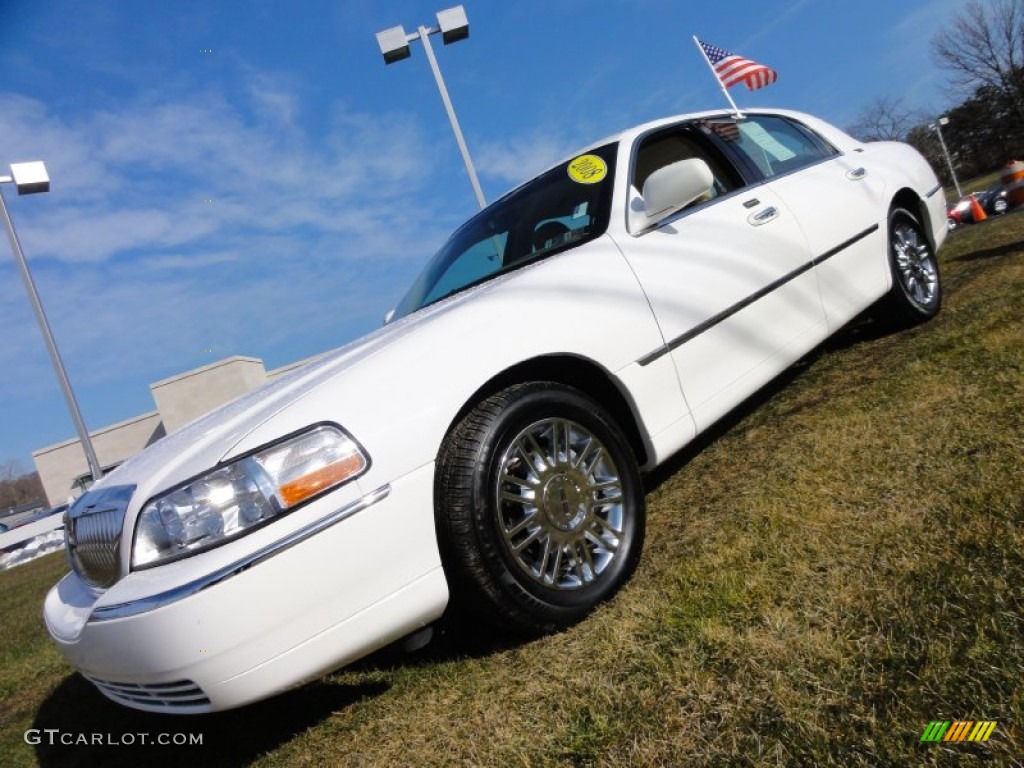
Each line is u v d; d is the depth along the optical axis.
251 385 28.48
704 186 2.57
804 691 1.43
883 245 3.84
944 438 2.37
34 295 11.12
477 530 1.93
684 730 1.45
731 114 3.65
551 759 1.51
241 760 2.09
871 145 4.41
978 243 6.79
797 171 3.64
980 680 1.29
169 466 1.93
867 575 1.75
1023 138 43.69
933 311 4.05
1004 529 1.73
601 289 2.48
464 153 9.57
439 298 3.24
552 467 2.15
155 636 1.68
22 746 2.72
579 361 2.36
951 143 50.56
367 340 2.76
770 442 2.99
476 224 3.61
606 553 2.22
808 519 2.15
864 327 4.23
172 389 26.80
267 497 1.75
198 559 1.71
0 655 4.46
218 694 1.70
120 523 1.89
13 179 10.92
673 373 2.58
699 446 3.36
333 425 1.86
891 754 1.20
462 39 9.62
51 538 20.06
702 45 5.74
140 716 2.69
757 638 1.65
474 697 1.89
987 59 40.31
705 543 2.26
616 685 1.68
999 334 3.21
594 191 2.97
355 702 2.14
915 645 1.45
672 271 2.71
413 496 1.89
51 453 35.78
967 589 1.55
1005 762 1.11
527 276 2.43
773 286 3.08
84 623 1.87
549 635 2.06
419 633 1.96
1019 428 2.24
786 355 3.08
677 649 1.72
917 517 1.94
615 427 2.34
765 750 1.31
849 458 2.49
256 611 1.69
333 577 1.77
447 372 2.04
